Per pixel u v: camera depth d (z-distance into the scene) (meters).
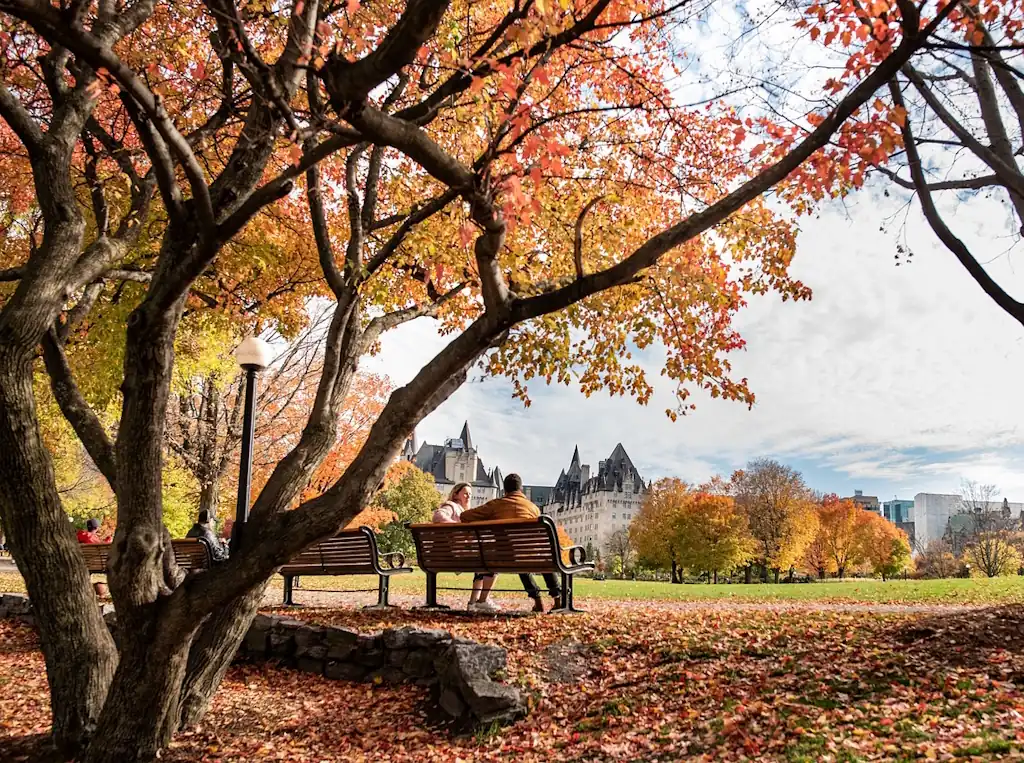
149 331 4.54
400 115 4.32
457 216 6.88
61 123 5.26
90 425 5.43
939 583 19.56
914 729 4.05
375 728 5.29
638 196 7.62
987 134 8.40
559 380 8.49
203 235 4.20
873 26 4.30
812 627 6.76
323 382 5.64
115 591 4.61
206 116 7.19
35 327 4.76
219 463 18.03
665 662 5.85
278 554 4.40
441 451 181.88
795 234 6.81
